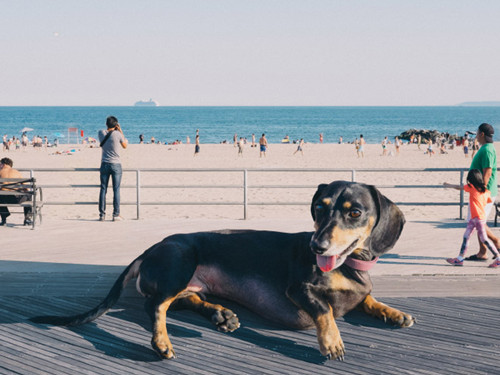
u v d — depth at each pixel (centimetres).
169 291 472
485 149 715
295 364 426
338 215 437
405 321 494
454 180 2495
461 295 584
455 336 479
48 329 486
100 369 413
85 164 3647
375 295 582
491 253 759
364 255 467
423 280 634
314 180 2498
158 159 4025
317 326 446
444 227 938
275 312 493
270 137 9925
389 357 438
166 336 443
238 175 2706
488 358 436
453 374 408
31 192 918
